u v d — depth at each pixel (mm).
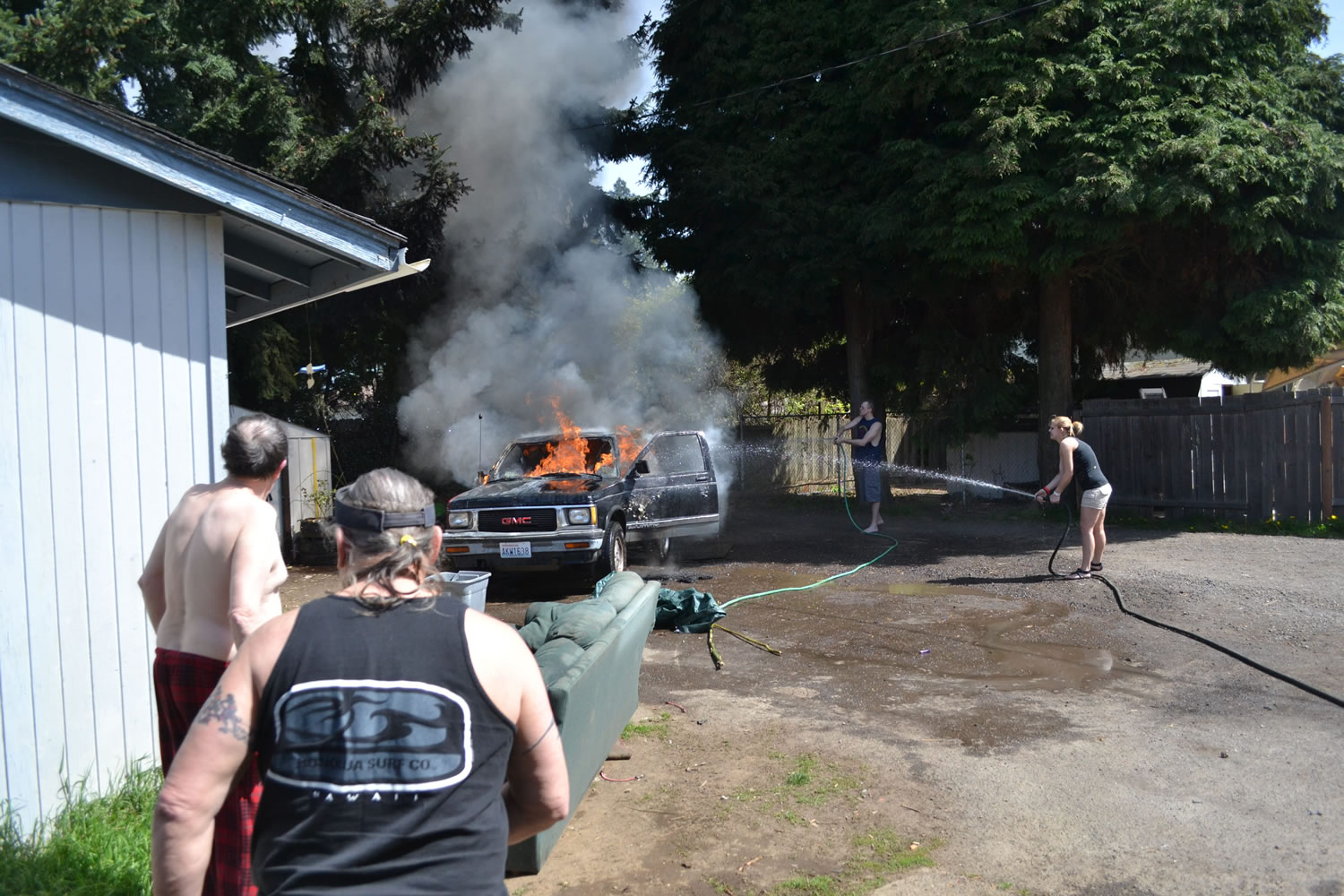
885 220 13062
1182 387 22609
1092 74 11742
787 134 14422
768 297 13992
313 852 1652
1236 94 11875
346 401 18359
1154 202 11273
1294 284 11945
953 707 5660
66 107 3867
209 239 4465
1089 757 4781
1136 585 8867
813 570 10438
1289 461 12336
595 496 9031
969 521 14430
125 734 4156
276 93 12367
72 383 4047
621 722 4766
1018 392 15047
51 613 3947
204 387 4453
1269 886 3479
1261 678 6039
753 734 5254
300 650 1739
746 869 3707
